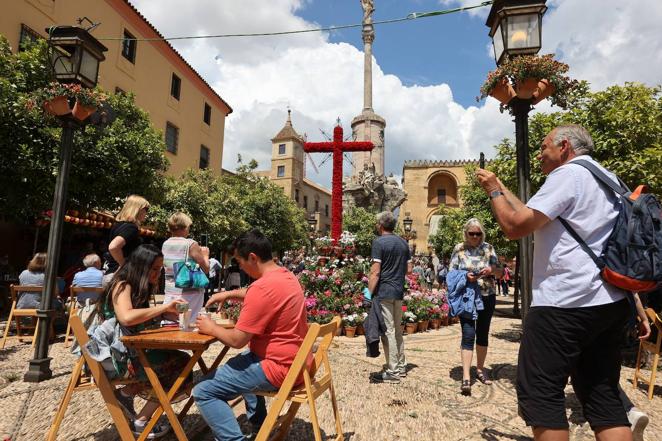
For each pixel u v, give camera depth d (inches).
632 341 248.1
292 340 101.4
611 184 84.5
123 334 110.0
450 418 141.6
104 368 105.4
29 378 176.4
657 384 193.9
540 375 81.8
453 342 296.2
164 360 113.0
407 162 1881.2
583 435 128.7
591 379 85.6
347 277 350.6
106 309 114.5
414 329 339.6
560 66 164.1
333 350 250.2
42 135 358.3
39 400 151.8
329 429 130.8
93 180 413.1
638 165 262.8
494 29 189.0
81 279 251.6
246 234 110.0
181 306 113.4
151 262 117.8
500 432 130.2
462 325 174.9
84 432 123.5
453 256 186.4
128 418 120.7
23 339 257.8
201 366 121.5
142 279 115.8
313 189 2290.8
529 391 82.8
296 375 94.7
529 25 176.2
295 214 1205.1
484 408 152.4
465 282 173.8
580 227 81.7
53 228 188.4
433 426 134.5
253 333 98.6
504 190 93.5
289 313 101.8
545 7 176.4
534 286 87.6
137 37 726.5
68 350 237.3
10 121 338.3
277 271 106.7
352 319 303.1
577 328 80.0
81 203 431.8
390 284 185.3
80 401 151.5
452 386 180.2
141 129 476.7
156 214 575.5
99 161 409.1
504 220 88.7
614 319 79.8
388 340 183.8
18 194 368.5
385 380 183.3
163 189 564.4
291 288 103.9
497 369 211.6
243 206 938.7
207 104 992.2
